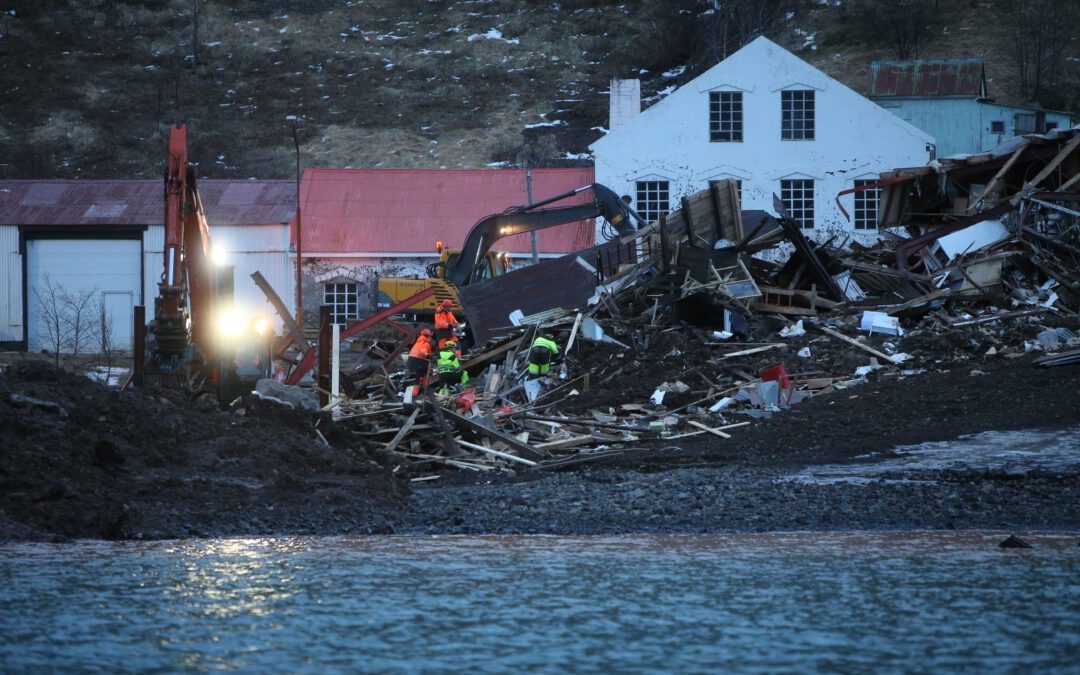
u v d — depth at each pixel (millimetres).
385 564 44312
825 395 92750
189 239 86375
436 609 36938
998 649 32156
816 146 197750
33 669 30109
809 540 49438
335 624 35000
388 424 80750
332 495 58312
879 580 41094
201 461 60406
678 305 112750
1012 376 91062
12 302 194125
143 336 79500
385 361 115938
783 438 79438
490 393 101812
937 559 44844
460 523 55000
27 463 52750
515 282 127562
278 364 106062
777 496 59312
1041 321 108438
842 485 61719
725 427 83500
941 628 34406
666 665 30875
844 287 121000
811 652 32000
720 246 118938
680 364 101875
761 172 198750
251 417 70062
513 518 55969
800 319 112000
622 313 115812
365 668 30547
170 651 31953
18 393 57969
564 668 30641
